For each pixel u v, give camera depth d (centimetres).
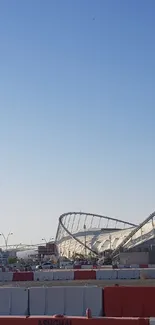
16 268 8075
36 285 4591
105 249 13662
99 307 2489
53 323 2109
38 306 2566
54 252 17112
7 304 2614
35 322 2130
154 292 2467
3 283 5031
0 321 2162
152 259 9512
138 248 11281
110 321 2031
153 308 2447
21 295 2606
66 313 2512
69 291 2544
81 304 2512
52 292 2564
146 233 11725
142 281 4656
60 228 17450
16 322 2147
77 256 14512
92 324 2052
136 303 2473
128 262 9619
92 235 15825
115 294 2494
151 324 2039
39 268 8669
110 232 15525
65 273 5238
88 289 2525
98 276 5144
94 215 17138
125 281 4734
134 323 2002
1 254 15538
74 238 15125
